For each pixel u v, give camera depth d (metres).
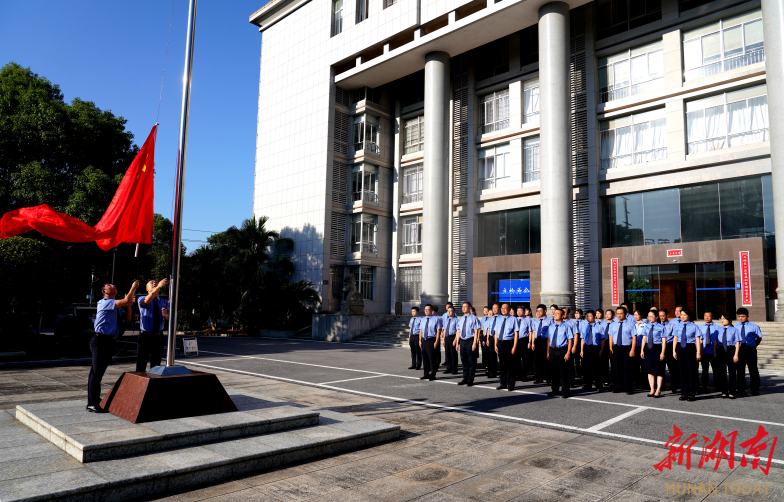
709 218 20.20
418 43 26.44
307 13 34.31
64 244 20.47
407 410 8.35
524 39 26.67
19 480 4.06
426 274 25.47
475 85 28.44
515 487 4.72
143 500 4.20
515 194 25.73
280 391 10.05
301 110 33.84
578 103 23.97
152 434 5.02
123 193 6.64
